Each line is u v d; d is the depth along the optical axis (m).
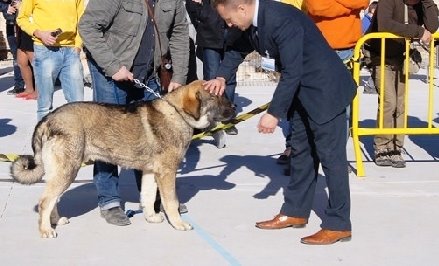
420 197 6.71
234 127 9.65
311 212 6.23
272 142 9.26
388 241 5.48
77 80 8.24
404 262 5.05
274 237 5.57
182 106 5.60
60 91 13.87
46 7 8.02
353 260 5.08
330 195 5.41
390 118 7.86
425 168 7.89
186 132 5.66
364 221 5.97
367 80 14.60
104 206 5.91
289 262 5.04
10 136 9.49
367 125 10.19
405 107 7.73
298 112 5.53
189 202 6.53
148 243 5.43
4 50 18.83
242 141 9.31
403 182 7.26
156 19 5.91
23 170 5.62
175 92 5.68
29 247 5.34
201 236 5.59
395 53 7.75
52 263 5.02
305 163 5.68
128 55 5.82
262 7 5.09
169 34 6.11
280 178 7.44
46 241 5.47
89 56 5.93
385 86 7.79
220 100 5.65
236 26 5.26
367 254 5.20
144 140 5.62
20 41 12.60
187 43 6.17
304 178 5.71
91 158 5.68
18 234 5.63
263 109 6.48
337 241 5.43
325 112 5.20
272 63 5.27
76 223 5.91
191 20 8.83
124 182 7.27
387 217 6.09
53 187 5.51
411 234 5.65
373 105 12.16
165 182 5.69
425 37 7.47
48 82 8.20
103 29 5.74
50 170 5.50
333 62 5.24
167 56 6.27
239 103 12.32
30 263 5.02
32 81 13.09
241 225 5.85
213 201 6.56
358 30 7.64
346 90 5.26
